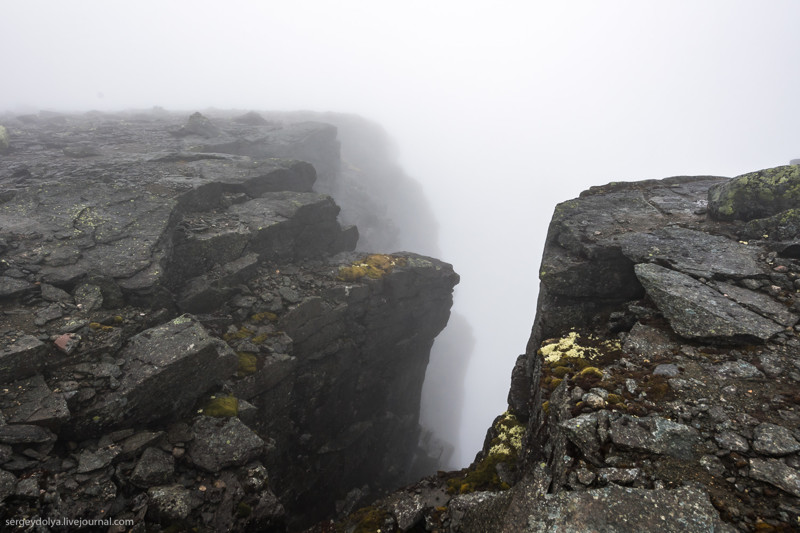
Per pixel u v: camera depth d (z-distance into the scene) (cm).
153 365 867
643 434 532
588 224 1088
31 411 716
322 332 1505
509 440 980
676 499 450
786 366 628
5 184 1409
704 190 1246
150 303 1050
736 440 510
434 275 2027
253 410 1027
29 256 1017
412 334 2102
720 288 789
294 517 1520
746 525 418
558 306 995
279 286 1457
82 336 877
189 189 1453
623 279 955
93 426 769
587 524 440
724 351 683
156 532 710
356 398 1855
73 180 1423
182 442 863
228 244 1372
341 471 1784
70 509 655
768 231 922
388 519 794
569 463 534
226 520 779
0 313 866
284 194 1762
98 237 1129
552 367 791
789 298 751
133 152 1931
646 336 755
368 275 1745
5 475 636
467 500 726
